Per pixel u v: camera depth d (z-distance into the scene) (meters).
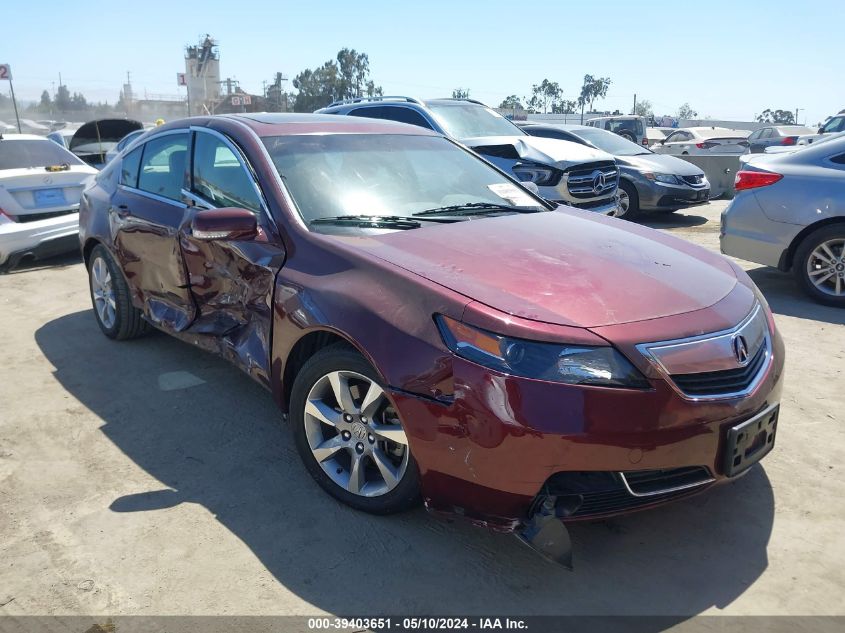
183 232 3.92
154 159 4.51
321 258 3.09
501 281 2.73
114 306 4.97
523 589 2.55
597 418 2.36
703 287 2.91
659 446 2.42
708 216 11.84
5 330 5.50
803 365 4.67
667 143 25.55
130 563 2.69
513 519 2.48
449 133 8.72
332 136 3.98
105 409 4.04
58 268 7.71
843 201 5.81
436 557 2.72
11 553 2.75
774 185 6.16
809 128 26.95
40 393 4.27
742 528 2.89
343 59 66.56
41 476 3.31
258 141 3.71
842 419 3.85
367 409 2.82
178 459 3.47
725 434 2.55
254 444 3.62
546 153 8.45
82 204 5.24
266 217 3.42
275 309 3.19
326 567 2.67
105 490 3.19
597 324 2.50
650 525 2.93
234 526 2.92
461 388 2.46
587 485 2.43
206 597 2.51
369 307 2.76
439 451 2.54
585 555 2.74
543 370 2.39
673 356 2.47
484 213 3.73
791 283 6.85
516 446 2.38
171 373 4.55
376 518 2.97
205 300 3.86
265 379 3.35
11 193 7.09
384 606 2.47
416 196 3.75
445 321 2.56
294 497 3.13
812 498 3.09
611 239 3.38
